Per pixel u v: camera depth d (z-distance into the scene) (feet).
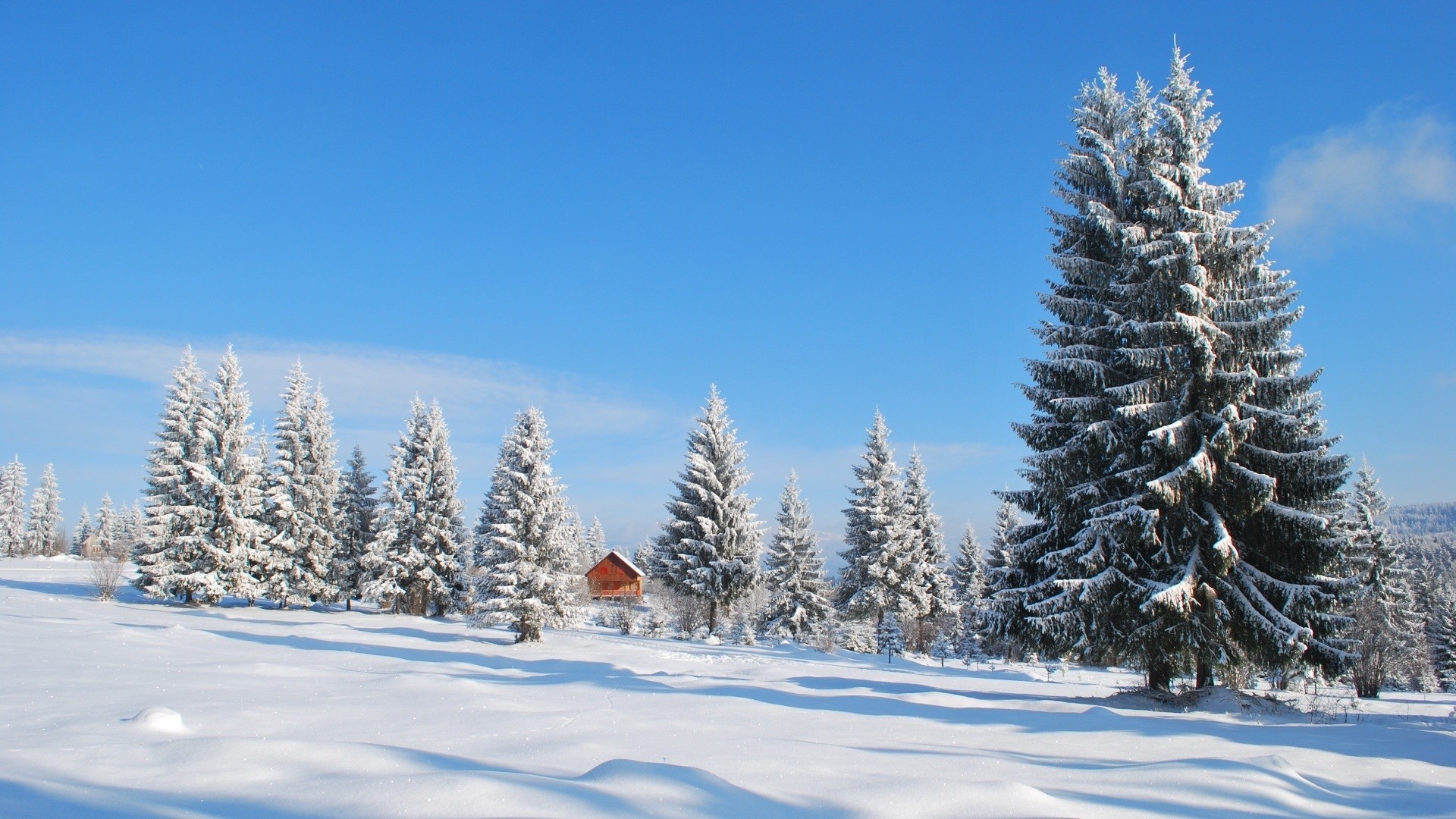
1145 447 50.90
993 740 32.12
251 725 30.68
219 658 59.41
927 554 167.53
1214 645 48.91
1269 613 49.08
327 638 90.02
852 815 18.48
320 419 153.69
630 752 26.84
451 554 145.69
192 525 136.05
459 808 17.66
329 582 150.00
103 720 29.71
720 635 127.03
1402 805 21.99
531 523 102.27
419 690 44.09
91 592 141.38
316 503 148.56
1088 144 59.77
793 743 29.32
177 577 129.90
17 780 19.52
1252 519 51.31
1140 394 51.16
